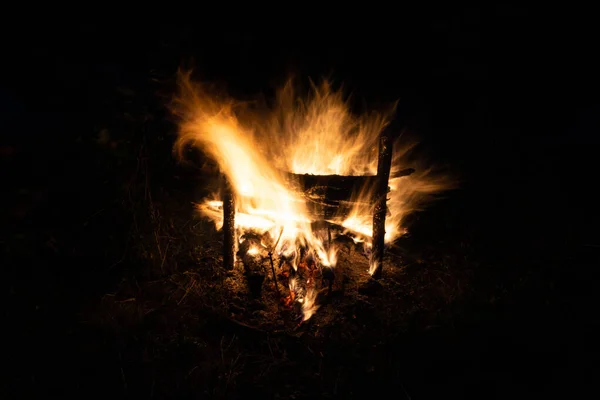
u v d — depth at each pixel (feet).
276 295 10.66
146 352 8.63
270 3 16.10
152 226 12.16
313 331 9.76
